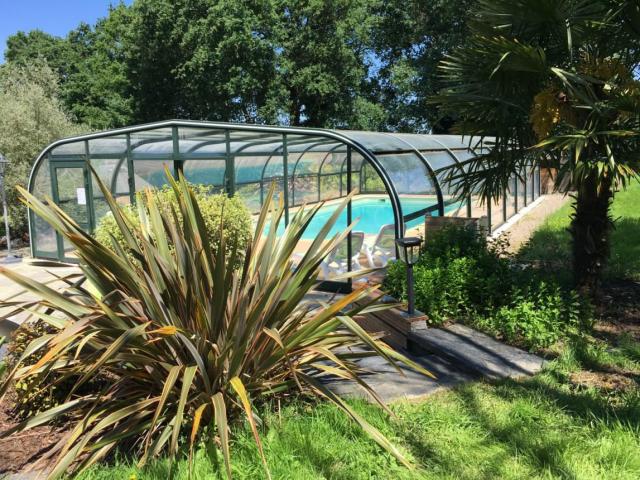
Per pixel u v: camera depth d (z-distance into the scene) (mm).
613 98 5309
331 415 3820
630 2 5285
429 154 10336
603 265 6262
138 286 3682
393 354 3939
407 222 8711
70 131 16531
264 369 3826
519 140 6160
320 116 29594
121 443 3686
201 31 24703
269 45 25328
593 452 3344
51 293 3645
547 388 4312
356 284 8297
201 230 3760
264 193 11195
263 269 3975
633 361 4871
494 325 5621
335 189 10344
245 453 3367
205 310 3707
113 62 32812
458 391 4359
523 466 3252
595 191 6055
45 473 3363
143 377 3820
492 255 6555
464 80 6266
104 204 11453
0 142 14961
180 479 3125
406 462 3191
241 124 9305
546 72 5598
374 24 29406
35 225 12539
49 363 3389
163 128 10094
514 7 5453
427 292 5883
